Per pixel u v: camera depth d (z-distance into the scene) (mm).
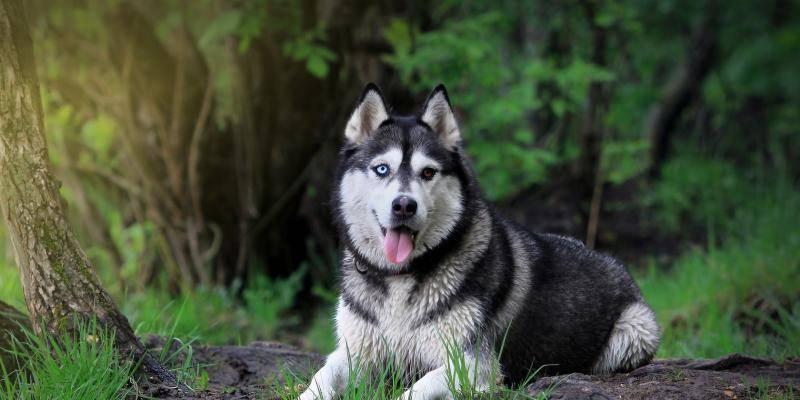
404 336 4465
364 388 4137
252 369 5305
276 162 9367
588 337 4984
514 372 4730
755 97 15336
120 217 9484
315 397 4266
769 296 7480
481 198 4871
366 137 4840
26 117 4273
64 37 8484
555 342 4852
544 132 12281
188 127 8820
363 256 4629
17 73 4246
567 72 9688
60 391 3902
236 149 9078
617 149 10906
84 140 8648
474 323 4406
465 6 10672
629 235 11758
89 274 4387
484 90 10172
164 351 4898
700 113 15453
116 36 8406
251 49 8719
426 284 4449
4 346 4559
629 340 5055
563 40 11562
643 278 9461
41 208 4285
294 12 8398
